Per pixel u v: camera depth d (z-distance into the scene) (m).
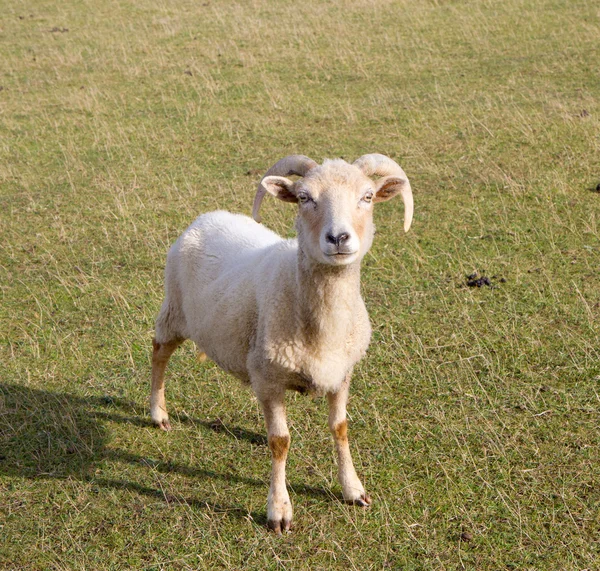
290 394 3.32
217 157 5.48
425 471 2.97
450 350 3.46
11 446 3.14
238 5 10.00
